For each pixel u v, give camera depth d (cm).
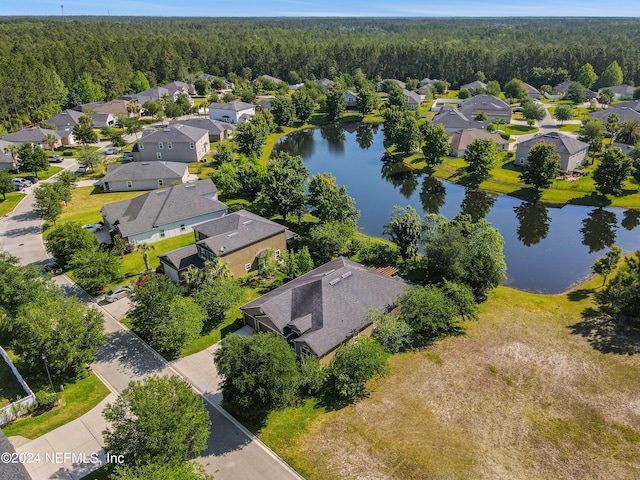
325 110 14600
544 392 3469
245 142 9694
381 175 9475
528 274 5478
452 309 3988
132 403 2598
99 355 3869
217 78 18875
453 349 3972
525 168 8244
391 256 5269
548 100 16600
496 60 19738
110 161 9194
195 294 4309
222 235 5022
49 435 3027
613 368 3697
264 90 18675
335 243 5303
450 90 19638
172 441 2494
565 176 8469
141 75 17412
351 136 13012
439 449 2967
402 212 5925
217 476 2752
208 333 4162
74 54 16588
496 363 3788
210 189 6756
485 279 4575
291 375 3041
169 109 12925
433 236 4812
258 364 2991
